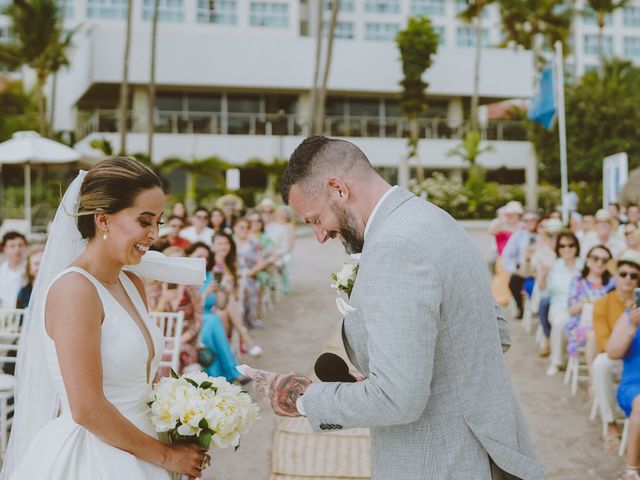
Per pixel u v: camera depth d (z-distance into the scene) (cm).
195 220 854
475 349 173
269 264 873
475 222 2305
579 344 555
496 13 3794
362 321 177
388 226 175
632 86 3078
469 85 2900
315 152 186
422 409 163
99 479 179
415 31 2458
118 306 187
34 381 199
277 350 679
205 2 2981
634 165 2356
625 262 450
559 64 1166
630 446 382
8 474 203
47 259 200
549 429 476
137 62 2536
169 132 2491
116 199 183
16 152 1412
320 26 2292
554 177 2550
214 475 392
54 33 2612
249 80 2634
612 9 3531
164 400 190
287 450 355
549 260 700
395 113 2873
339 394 171
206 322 553
